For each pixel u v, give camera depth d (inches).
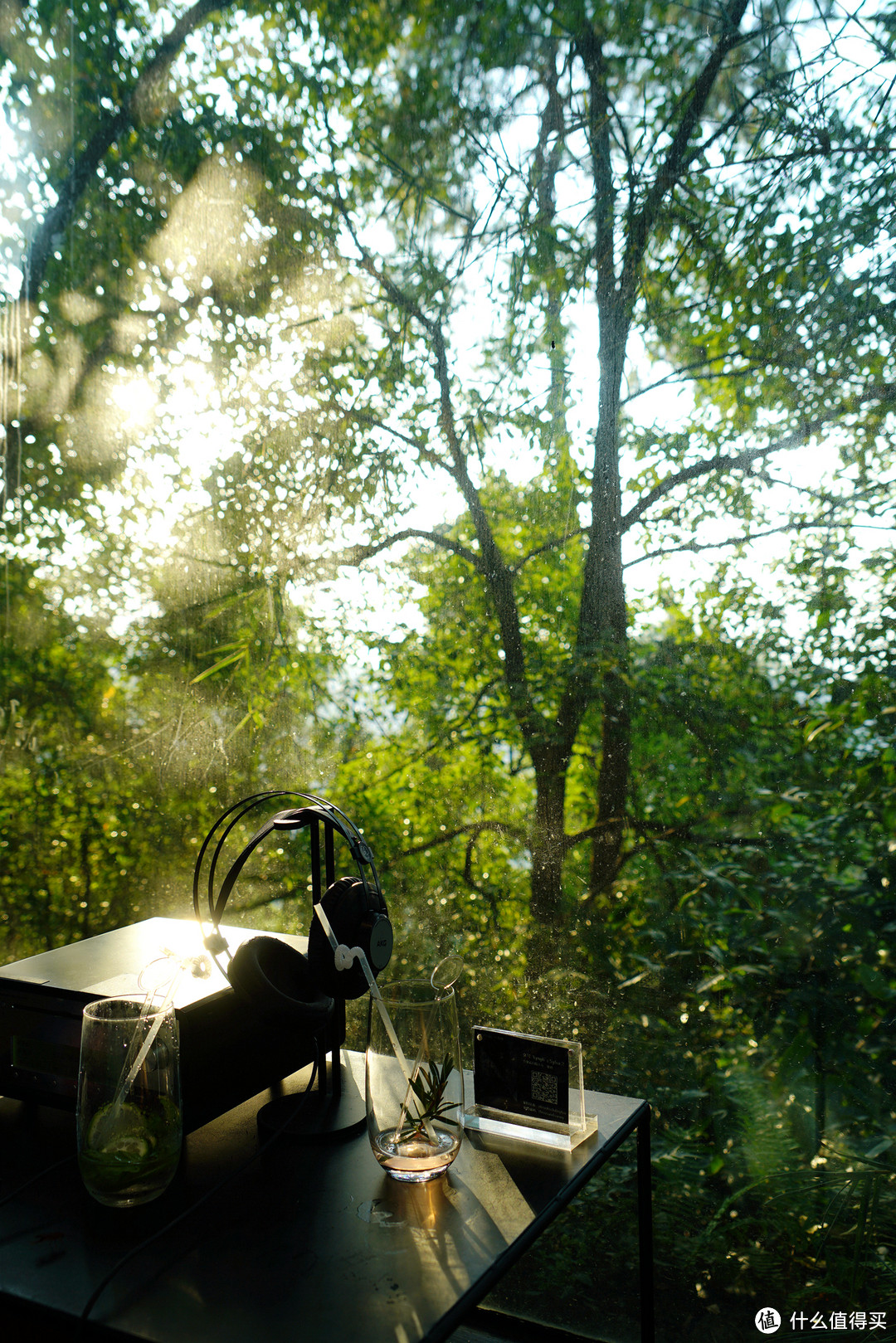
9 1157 40.9
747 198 65.5
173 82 80.4
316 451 78.8
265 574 80.5
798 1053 63.1
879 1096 61.1
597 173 69.5
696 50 66.2
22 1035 41.6
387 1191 37.6
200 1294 30.7
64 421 85.7
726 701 66.7
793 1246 62.3
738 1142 64.1
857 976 61.9
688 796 67.6
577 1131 41.9
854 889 62.4
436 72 73.0
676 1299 64.6
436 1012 38.8
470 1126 43.9
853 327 63.1
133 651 84.1
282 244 78.6
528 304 72.1
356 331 77.2
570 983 69.6
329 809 45.4
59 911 85.7
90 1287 31.1
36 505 86.5
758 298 65.8
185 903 82.2
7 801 87.4
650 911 67.9
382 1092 38.3
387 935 41.9
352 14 74.6
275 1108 44.9
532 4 70.1
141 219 82.4
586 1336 66.7
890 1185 60.3
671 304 68.3
